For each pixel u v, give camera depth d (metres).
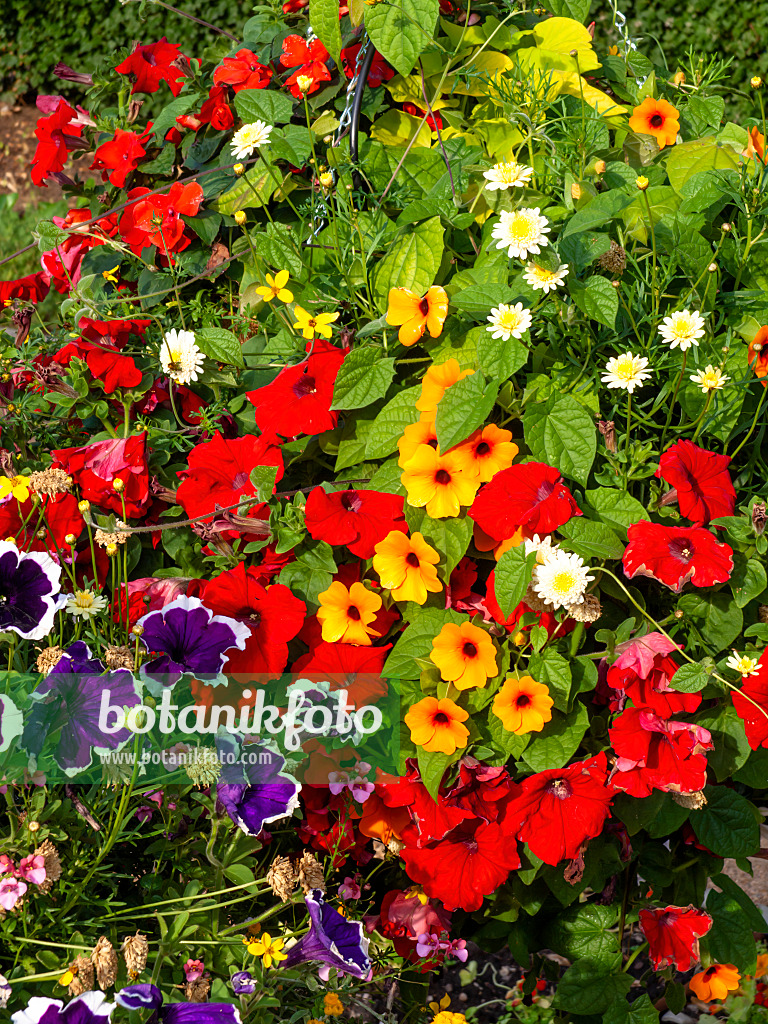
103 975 1.04
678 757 1.14
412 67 1.25
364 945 1.13
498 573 1.13
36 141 4.07
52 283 1.48
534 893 1.23
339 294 1.25
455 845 1.19
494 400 1.15
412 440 1.17
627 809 1.18
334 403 1.18
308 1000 1.20
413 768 1.19
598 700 1.19
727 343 1.18
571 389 1.20
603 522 1.16
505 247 1.18
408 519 1.17
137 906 1.14
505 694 1.13
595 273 1.22
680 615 1.14
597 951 1.24
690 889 1.25
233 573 1.16
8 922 1.08
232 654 1.16
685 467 1.15
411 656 1.17
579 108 1.35
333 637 1.16
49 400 1.25
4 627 1.11
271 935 1.21
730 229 1.21
